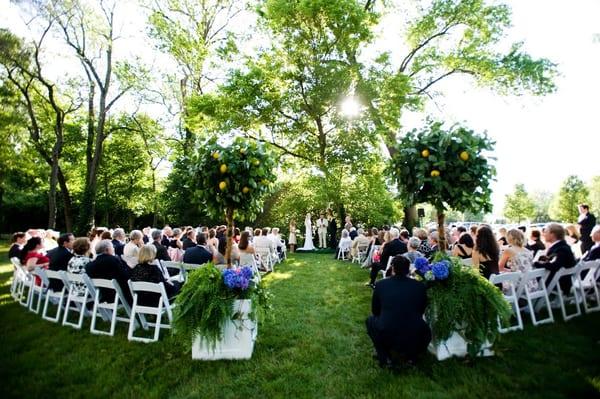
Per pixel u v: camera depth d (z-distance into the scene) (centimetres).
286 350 416
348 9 1514
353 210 1997
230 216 444
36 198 2744
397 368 359
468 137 378
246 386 335
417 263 389
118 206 2461
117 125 2109
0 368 379
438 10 1730
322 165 1748
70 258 598
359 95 1600
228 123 1628
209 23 1995
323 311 578
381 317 364
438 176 374
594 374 328
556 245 511
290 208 2134
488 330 360
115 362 389
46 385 342
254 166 412
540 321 475
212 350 391
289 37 1636
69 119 2141
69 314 595
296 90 1692
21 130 1714
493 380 324
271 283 830
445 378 334
